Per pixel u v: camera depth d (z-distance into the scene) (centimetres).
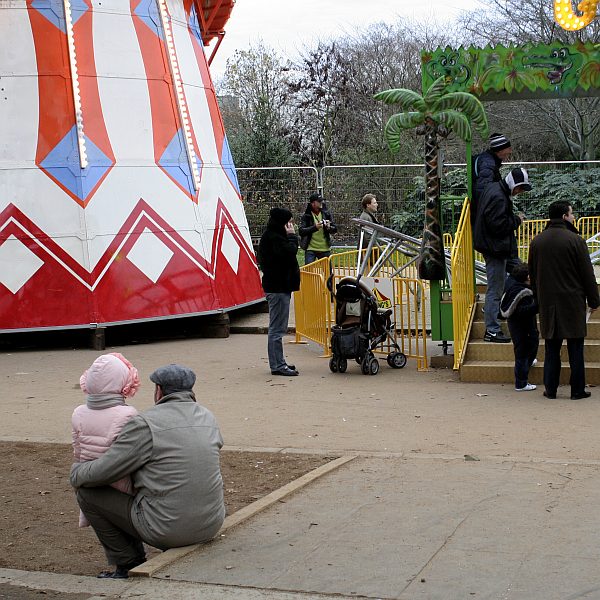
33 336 1609
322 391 1134
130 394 592
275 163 3175
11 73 1550
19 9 1562
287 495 709
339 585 528
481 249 1188
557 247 1009
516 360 1091
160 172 1614
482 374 1154
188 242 1619
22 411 1091
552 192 2420
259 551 588
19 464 866
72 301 1530
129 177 1583
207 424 593
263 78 4406
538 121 3434
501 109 3488
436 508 662
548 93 1237
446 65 1236
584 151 3362
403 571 544
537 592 505
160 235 1591
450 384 1148
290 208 2427
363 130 4228
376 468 783
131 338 1631
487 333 1200
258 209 2436
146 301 1560
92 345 1530
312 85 4316
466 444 862
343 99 4269
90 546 657
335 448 869
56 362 1422
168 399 592
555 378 1041
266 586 531
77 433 580
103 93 1585
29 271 1526
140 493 578
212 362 1374
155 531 573
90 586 551
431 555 568
